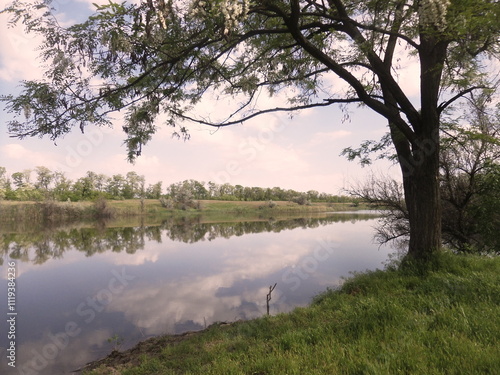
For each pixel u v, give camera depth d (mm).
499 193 12008
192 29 6254
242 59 8688
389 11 6305
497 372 2859
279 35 7836
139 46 5566
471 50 6727
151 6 4566
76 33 5367
